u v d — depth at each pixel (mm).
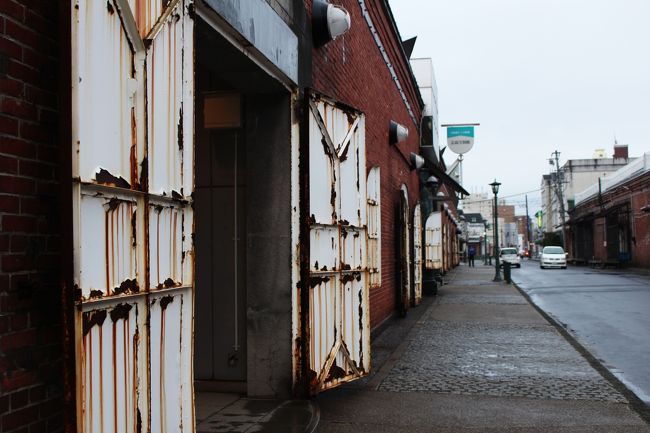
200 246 6859
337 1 8500
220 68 5621
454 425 5633
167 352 3592
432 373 7977
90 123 2814
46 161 2900
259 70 5660
